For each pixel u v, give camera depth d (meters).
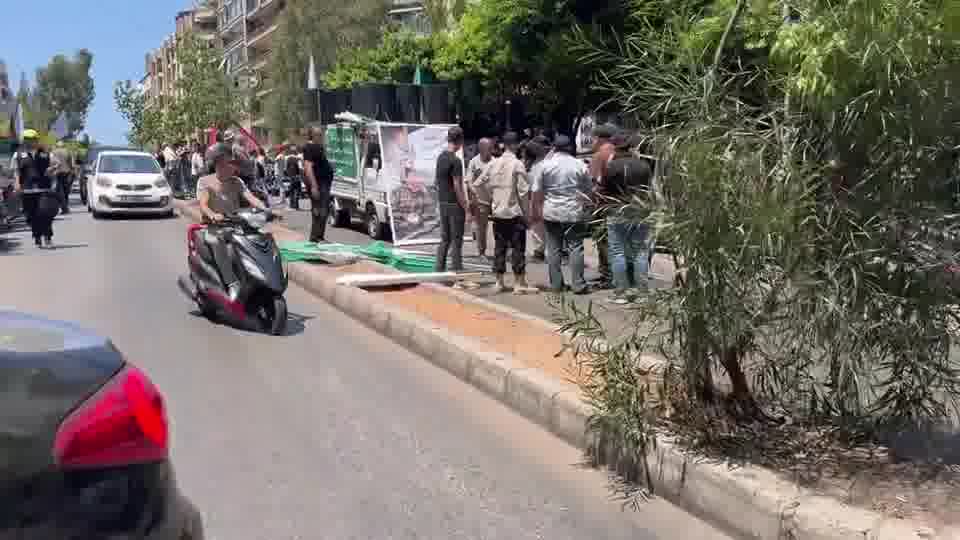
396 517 5.05
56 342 3.03
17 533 2.60
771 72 5.20
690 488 5.09
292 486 5.48
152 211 26.08
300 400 7.32
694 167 4.96
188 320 10.57
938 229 4.88
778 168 4.92
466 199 12.83
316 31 44.38
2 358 2.78
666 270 5.46
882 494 4.55
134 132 62.06
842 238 4.87
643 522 4.99
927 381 5.02
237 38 85.75
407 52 34.38
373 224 18.09
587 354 6.10
